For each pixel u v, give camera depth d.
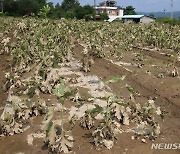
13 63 14.73
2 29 25.55
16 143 7.79
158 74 13.79
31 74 13.35
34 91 9.45
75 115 8.77
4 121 8.22
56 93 7.46
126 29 27.81
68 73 13.71
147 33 23.81
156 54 19.34
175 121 9.40
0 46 19.38
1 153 7.42
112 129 7.57
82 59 16.70
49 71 12.03
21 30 23.31
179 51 18.02
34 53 15.25
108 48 20.61
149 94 11.71
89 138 7.82
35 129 8.40
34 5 61.31
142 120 8.73
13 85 11.47
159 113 8.98
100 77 13.47
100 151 7.23
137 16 75.00
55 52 14.70
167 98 11.09
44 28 22.22
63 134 7.21
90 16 54.75
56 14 51.00
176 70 13.38
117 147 7.45
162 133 8.48
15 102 8.88
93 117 8.51
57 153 7.12
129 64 16.22
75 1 73.69
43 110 9.23
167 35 22.25
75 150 7.26
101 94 10.90
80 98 10.11
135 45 22.95
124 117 8.47
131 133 8.12
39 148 7.46
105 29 27.02
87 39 21.95
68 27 25.00
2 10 62.41
